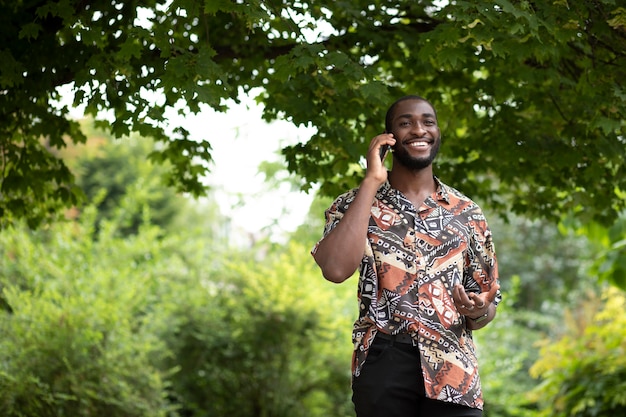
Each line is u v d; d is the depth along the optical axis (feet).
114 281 30.12
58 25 17.35
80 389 25.76
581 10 15.57
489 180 23.80
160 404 28.73
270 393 33.09
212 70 14.76
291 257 36.01
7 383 24.45
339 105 19.10
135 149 68.08
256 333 32.94
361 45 20.25
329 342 34.01
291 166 19.51
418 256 10.85
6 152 21.53
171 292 34.32
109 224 35.06
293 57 15.71
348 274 10.63
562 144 19.92
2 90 17.38
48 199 22.54
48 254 31.01
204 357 33.06
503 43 15.64
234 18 19.76
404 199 11.12
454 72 20.95
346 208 11.22
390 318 10.75
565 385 29.40
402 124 11.27
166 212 66.03
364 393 10.77
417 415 10.83
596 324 33.88
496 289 10.50
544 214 23.00
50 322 26.37
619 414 28.30
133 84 15.42
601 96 16.49
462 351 10.77
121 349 27.66
